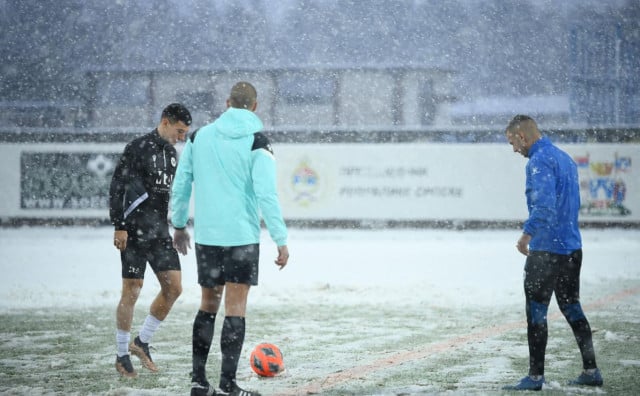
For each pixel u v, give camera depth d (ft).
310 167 205.98
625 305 92.63
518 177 203.92
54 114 238.68
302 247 169.48
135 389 49.14
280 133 211.00
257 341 71.00
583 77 263.08
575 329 51.39
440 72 229.45
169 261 56.59
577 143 201.87
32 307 93.45
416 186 204.85
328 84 229.04
